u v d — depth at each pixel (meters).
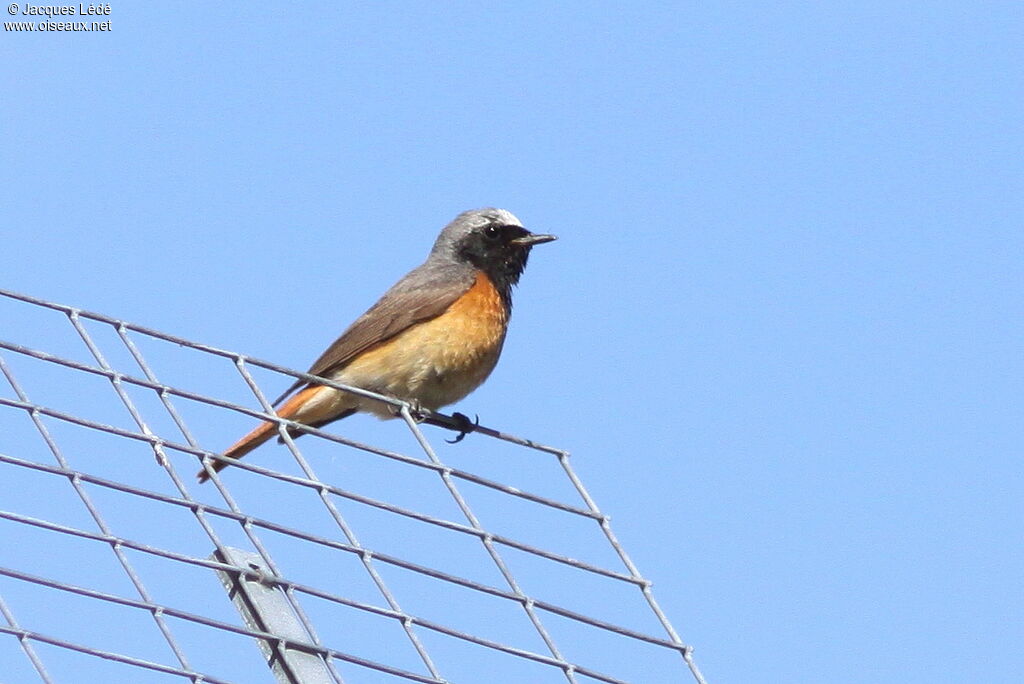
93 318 9.66
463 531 10.00
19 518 8.27
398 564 9.55
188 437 9.52
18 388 9.03
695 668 10.26
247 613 9.23
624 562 10.59
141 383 9.59
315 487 9.63
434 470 10.25
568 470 11.03
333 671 9.09
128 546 8.64
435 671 9.28
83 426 9.10
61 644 8.05
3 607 8.05
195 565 9.04
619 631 10.13
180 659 8.38
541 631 9.82
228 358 10.17
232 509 9.31
